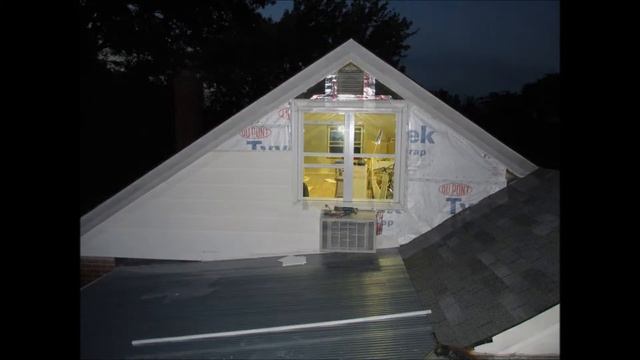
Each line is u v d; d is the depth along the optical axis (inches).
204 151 253.6
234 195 257.6
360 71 249.1
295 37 864.3
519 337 140.9
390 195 271.1
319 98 250.1
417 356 139.1
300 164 255.6
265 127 253.4
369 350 144.6
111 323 177.8
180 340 160.7
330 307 179.0
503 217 219.8
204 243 260.7
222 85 808.9
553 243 171.5
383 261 234.7
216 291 207.9
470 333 142.8
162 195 257.8
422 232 255.9
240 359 145.3
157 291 211.5
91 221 258.2
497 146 247.3
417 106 247.6
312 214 257.1
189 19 679.1
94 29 601.3
